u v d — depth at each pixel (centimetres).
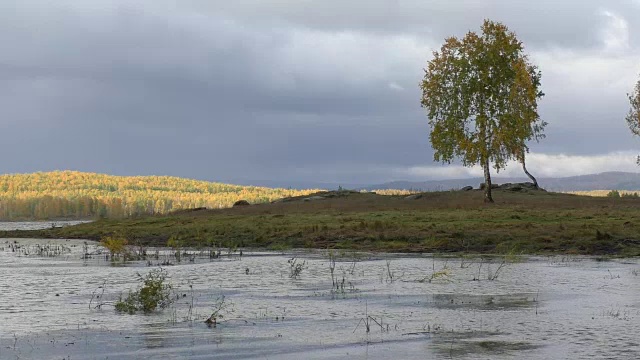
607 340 1296
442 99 6781
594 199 7038
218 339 1341
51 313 1650
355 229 4300
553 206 6116
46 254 3656
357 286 2097
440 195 7688
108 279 2355
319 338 1345
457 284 2117
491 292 1934
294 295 1920
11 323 1517
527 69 7650
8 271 2658
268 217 5597
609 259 2947
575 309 1638
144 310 1684
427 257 3166
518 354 1195
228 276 2417
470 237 3750
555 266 2641
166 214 7019
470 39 6712
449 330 1409
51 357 1205
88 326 1480
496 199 7069
